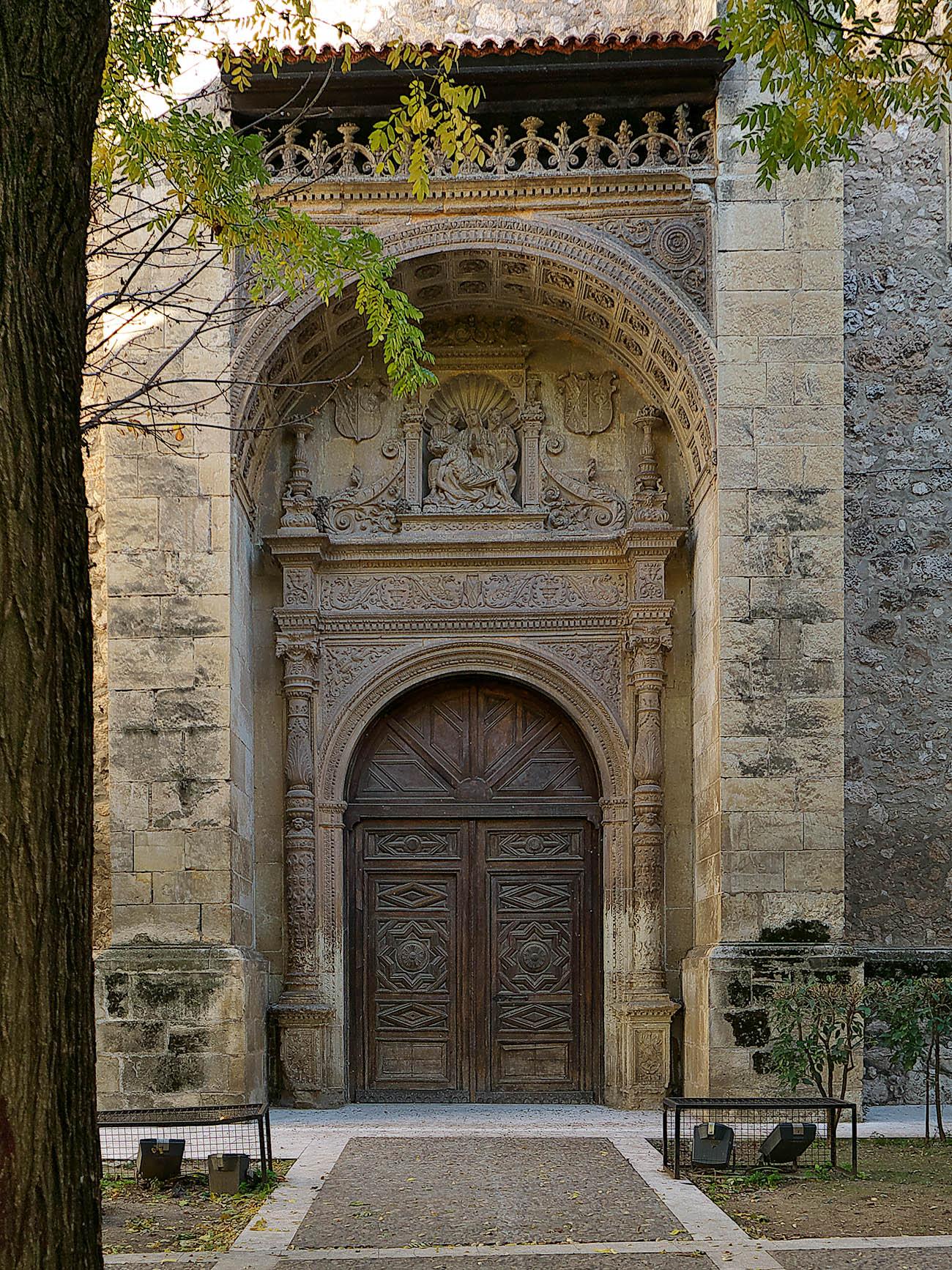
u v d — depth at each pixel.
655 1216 7.79
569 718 14.08
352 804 13.97
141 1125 8.52
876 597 13.26
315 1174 9.09
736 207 12.59
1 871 3.71
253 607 13.87
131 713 12.21
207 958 11.82
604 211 12.90
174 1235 7.46
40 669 3.84
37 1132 3.68
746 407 12.39
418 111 9.16
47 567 3.89
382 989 13.79
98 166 8.95
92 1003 3.97
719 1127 9.30
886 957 12.71
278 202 12.72
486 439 14.23
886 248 13.60
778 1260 6.79
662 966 13.34
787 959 11.72
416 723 14.20
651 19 15.59
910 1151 9.98
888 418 13.45
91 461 13.05
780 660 12.15
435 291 13.66
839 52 8.76
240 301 12.64
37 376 3.94
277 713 13.80
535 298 13.73
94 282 12.62
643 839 13.41
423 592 13.98
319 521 14.12
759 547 12.26
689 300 12.69
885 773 13.07
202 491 12.42
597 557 13.95
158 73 9.22
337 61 12.26
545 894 13.91
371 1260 6.86
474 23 15.64
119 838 12.07
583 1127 11.37
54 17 4.14
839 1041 10.26
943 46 8.50
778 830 11.97
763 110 8.84
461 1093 13.62
